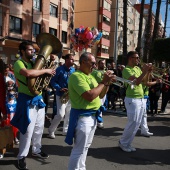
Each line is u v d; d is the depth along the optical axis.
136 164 4.41
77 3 37.44
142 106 4.89
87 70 3.24
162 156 4.86
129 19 49.34
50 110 9.10
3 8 19.53
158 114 9.30
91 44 9.12
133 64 4.87
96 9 36.66
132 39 52.69
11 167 4.03
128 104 4.84
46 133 6.03
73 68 5.77
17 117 3.86
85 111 3.18
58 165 4.21
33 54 4.00
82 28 9.02
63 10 28.08
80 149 3.23
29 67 3.85
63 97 5.34
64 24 28.28
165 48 23.61
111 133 6.39
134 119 4.83
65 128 5.89
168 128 7.20
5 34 19.77
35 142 4.42
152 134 6.26
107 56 39.44
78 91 3.08
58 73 5.46
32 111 3.92
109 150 5.06
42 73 3.66
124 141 5.04
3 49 19.88
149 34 21.00
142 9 19.11
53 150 4.90
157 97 8.97
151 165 4.39
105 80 3.09
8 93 4.96
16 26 21.23
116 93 9.52
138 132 6.57
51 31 26.33
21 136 3.92
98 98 3.34
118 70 9.59
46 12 24.83
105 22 38.22
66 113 5.82
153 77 6.43
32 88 3.66
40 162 4.29
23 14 21.78
